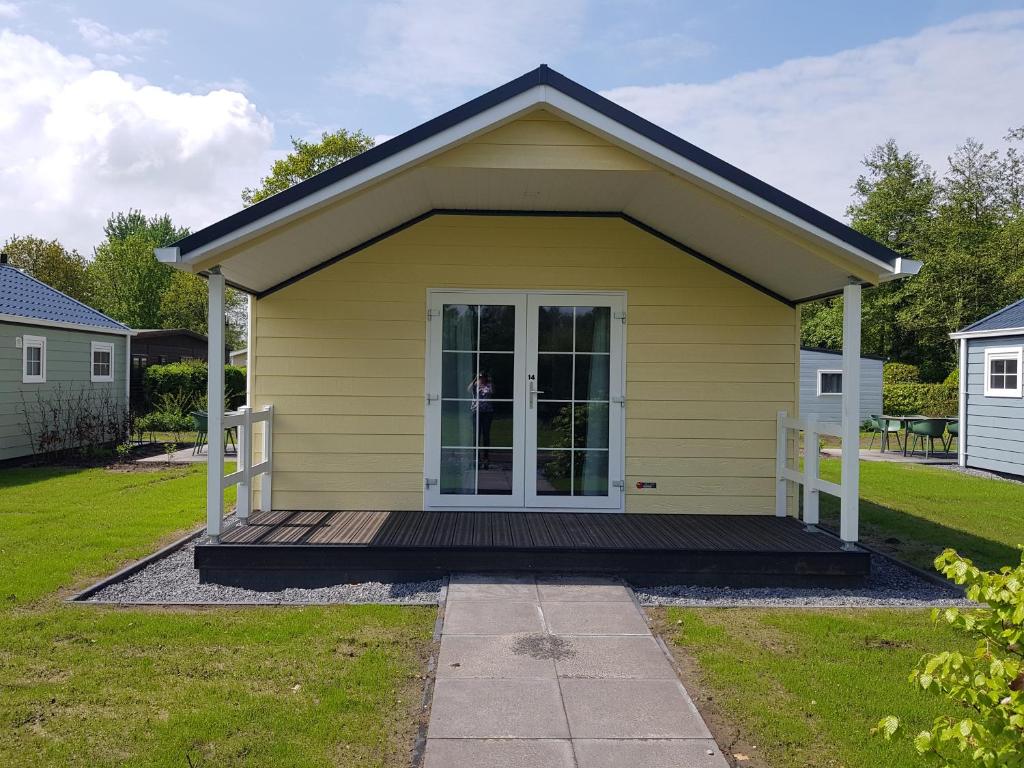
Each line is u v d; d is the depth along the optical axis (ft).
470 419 20.44
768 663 11.75
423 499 20.38
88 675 10.95
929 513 25.88
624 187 17.15
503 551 16.22
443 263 20.35
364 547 16.11
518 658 11.85
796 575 16.25
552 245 20.45
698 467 20.54
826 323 102.01
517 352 20.47
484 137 15.26
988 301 84.94
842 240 15.11
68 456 41.01
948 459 44.70
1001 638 6.53
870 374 67.92
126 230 172.24
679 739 9.27
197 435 52.08
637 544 16.65
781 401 20.62
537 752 8.89
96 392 45.85
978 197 95.71
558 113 14.99
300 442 20.31
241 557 15.92
